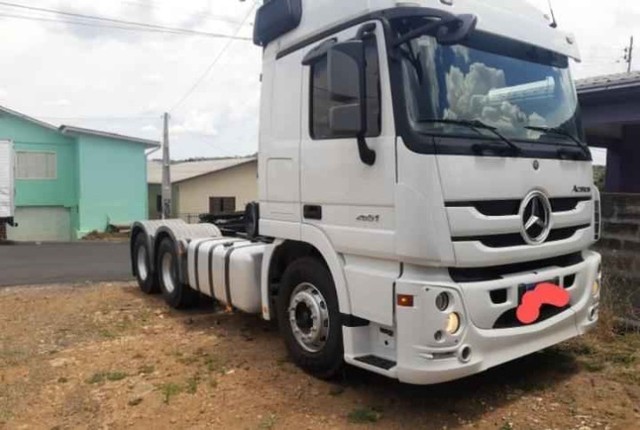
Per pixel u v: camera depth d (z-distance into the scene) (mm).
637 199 6559
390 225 4098
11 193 21891
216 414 4457
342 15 4504
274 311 5637
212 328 6871
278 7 5188
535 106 4652
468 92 4191
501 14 4562
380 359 4363
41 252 16812
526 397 4629
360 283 4367
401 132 3955
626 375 4973
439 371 3887
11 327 7004
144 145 29891
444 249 3869
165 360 5688
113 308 7973
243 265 5969
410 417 4332
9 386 5059
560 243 4566
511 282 4188
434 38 4098
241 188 39438
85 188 28438
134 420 4391
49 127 27844
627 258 6656
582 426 4129
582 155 4848
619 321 6094
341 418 4340
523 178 4262
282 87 5203
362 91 4137
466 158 3961
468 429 4133
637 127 9070
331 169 4605
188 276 7379
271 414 4430
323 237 4719
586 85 7434
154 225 8852
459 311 3936
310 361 5074
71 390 4973
